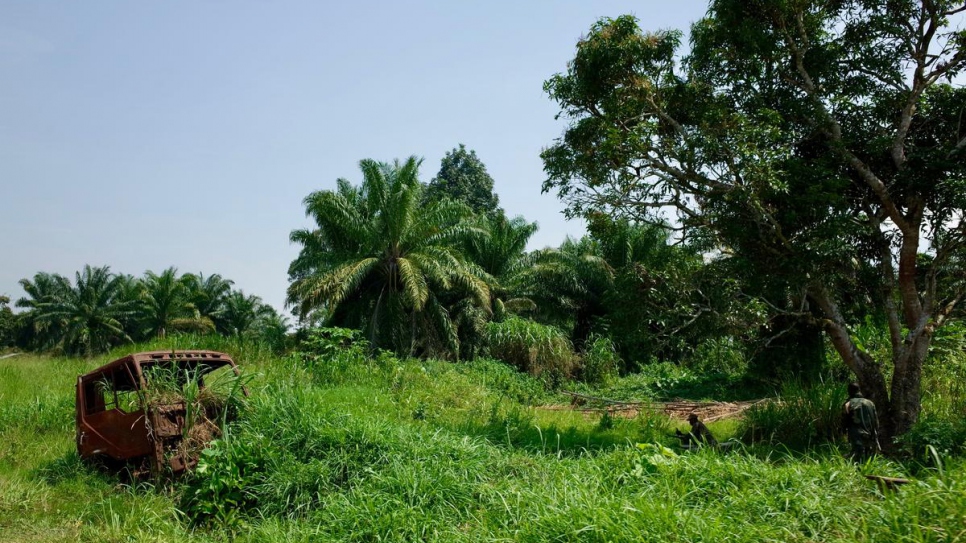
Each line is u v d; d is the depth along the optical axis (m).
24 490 8.11
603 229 13.12
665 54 12.36
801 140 12.50
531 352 24.33
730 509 5.70
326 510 6.89
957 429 9.31
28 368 18.61
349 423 8.38
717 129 11.62
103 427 9.20
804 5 12.03
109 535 6.80
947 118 12.14
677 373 23.50
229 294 69.44
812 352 18.81
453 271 28.75
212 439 8.54
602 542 5.08
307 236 30.45
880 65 12.44
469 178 48.25
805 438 11.89
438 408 14.33
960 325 15.03
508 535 5.66
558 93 12.80
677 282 12.62
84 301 58.19
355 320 29.22
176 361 9.33
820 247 10.80
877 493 6.02
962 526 4.61
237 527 7.05
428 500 6.77
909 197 11.48
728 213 11.65
